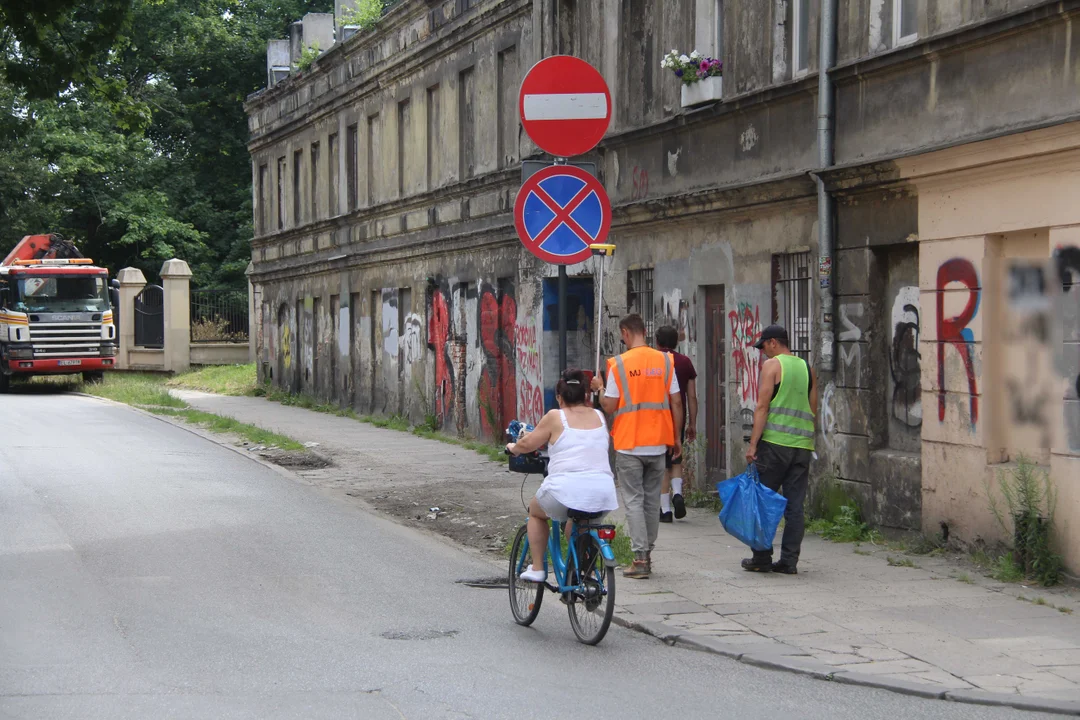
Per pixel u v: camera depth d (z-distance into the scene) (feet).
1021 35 33.86
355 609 30.78
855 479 40.98
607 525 27.12
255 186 128.67
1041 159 32.96
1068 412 32.22
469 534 43.09
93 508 47.55
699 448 49.96
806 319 44.11
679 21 51.55
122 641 27.02
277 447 71.46
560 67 34.19
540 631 28.73
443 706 22.24
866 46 40.37
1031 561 32.89
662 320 53.36
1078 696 22.68
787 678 24.45
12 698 22.40
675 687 23.75
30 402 115.24
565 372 28.73
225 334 152.25
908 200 38.47
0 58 58.29
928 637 27.14
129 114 63.10
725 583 33.14
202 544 39.88
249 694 22.86
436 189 80.18
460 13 76.07
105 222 170.81
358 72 95.76
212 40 178.40
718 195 47.60
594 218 34.47
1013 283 34.65
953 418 36.45
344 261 100.07
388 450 70.44
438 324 81.56
